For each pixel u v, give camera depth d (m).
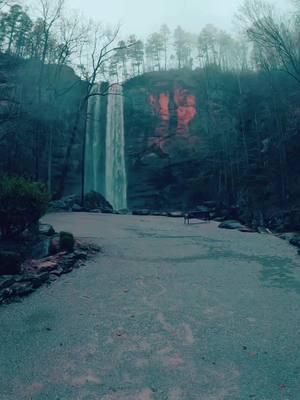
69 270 7.09
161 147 43.31
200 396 2.91
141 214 25.92
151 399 2.86
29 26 34.19
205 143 40.97
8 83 26.00
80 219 16.48
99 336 4.19
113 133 45.66
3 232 8.09
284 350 3.80
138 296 5.77
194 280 6.80
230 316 4.89
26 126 22.16
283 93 28.14
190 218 23.80
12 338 4.08
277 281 6.77
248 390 3.00
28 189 8.18
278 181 24.28
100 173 45.03
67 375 3.27
